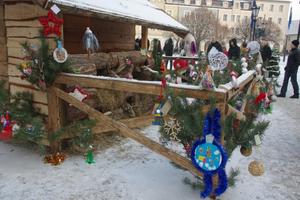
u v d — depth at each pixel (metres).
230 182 2.64
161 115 2.65
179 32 6.33
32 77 3.27
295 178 3.17
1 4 3.80
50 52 3.35
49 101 3.46
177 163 2.68
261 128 2.53
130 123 3.26
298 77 13.23
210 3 53.59
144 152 3.76
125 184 2.88
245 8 55.16
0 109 3.45
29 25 3.47
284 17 57.97
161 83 2.69
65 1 3.03
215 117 2.35
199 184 2.65
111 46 5.86
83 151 3.60
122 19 3.92
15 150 3.68
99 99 4.12
